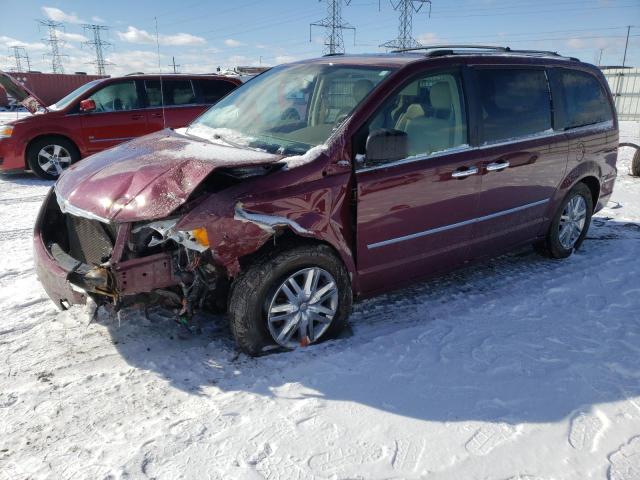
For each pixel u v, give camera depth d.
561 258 4.88
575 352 3.23
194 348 3.17
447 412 2.63
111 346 3.18
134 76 8.87
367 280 3.42
